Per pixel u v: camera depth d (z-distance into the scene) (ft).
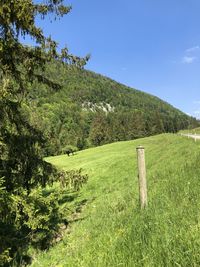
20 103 36.17
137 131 482.69
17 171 36.96
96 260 20.44
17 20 33.86
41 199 34.47
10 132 35.91
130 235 21.97
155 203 28.48
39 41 36.70
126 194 45.60
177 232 19.02
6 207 31.01
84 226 37.35
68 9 37.88
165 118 592.19
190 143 90.84
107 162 97.55
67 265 23.71
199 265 15.17
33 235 37.22
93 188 63.00
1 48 33.42
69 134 442.91
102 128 459.32
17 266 32.55
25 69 37.01
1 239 33.40
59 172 39.50
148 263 17.04
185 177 36.81
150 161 73.72
